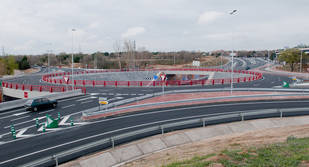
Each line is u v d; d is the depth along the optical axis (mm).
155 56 152625
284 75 60656
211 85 40500
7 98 44469
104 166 10617
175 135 14156
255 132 14633
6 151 12656
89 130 16156
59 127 17109
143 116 19703
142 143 12820
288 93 28906
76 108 23859
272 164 7504
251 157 8422
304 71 78938
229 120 17719
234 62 121125
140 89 36562
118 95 31188
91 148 12734
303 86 38188
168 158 10281
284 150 8844
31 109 22297
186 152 11023
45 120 19422
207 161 8297
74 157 11609
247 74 56031
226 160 8242
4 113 22250
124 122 17984
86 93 33281
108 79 55875
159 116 19578
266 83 42500
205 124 16812
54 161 11180
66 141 14047
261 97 26766
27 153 12320
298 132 13180
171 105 23859
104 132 15617
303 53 76312
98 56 116438
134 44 97750
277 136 12430
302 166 7141
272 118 18000
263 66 96688
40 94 34250
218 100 25922
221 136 14469
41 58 147750
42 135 15328
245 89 32188
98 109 21969
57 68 109625
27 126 17703
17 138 14836
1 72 80000
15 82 47188
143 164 10062
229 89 32531
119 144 13227
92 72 56938
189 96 28500
